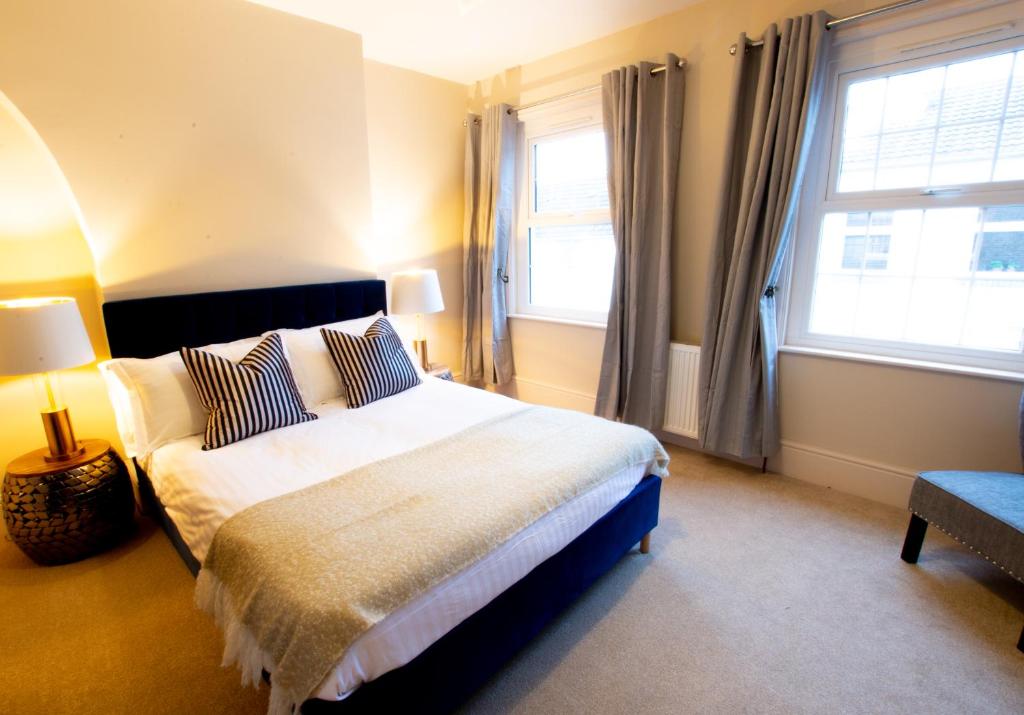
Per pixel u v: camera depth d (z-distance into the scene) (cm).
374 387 250
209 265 253
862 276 250
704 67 272
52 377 229
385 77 336
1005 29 199
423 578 118
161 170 233
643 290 309
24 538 197
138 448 205
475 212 389
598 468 173
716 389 276
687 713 140
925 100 223
